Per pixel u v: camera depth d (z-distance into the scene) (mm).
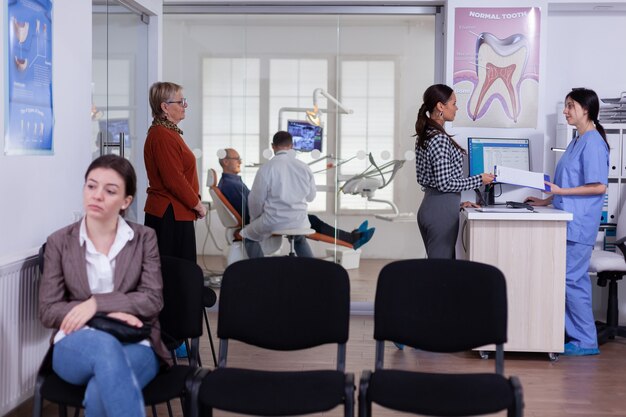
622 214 5211
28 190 3527
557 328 4672
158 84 4551
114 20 5098
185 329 2977
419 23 5938
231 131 6020
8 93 3307
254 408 2541
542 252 4645
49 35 3684
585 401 3932
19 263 3238
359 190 6004
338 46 5965
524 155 5441
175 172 4473
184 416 3066
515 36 5469
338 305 2924
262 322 2965
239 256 6051
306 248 6039
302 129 5996
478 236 4668
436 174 4816
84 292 2816
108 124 5008
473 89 5496
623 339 5348
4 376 3184
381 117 5992
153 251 2939
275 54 5984
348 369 4492
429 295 2949
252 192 6031
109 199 2801
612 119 5449
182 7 5969
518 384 2643
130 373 2539
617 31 5820
